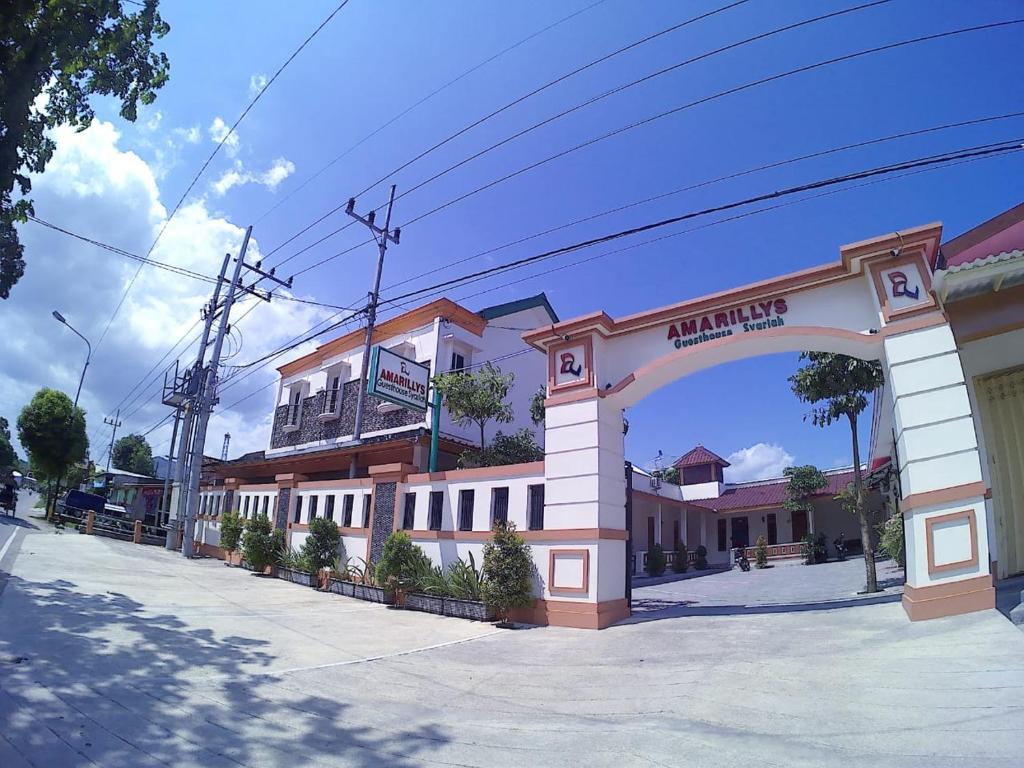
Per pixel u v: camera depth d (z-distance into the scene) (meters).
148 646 7.87
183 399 25.45
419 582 12.67
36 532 23.27
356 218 19.78
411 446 18.22
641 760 4.59
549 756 4.76
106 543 22.14
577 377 11.85
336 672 7.39
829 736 4.77
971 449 7.98
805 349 10.22
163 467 67.44
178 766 4.42
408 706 6.13
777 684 6.14
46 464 32.03
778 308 10.12
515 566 11.12
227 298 22.72
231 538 19.75
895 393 8.64
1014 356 9.87
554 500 11.50
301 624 10.47
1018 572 9.54
